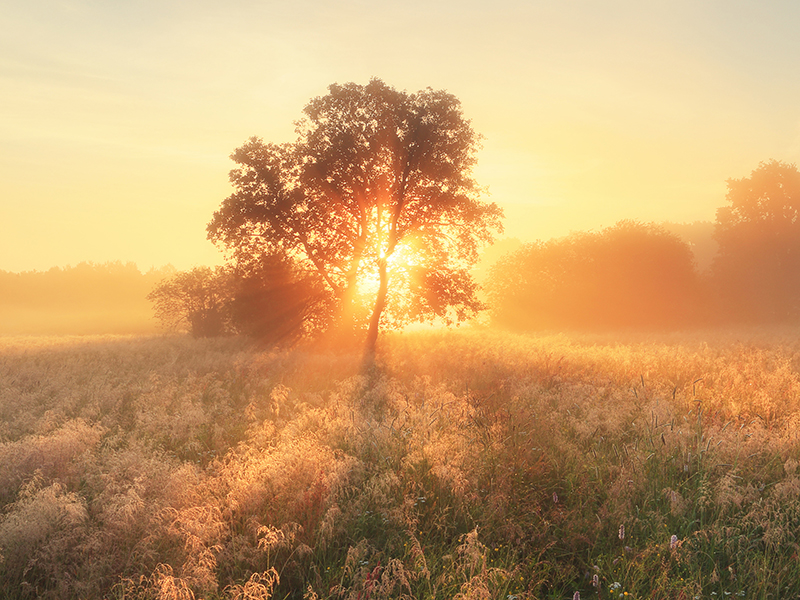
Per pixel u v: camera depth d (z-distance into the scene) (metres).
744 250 66.19
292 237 29.25
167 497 5.11
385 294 29.86
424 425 7.82
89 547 4.24
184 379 15.17
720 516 4.90
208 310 40.06
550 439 7.22
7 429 8.77
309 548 4.43
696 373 13.30
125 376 16.11
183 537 4.45
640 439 7.08
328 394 12.46
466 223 29.53
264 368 16.98
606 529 4.99
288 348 29.09
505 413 8.22
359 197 28.50
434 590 3.91
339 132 28.02
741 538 4.62
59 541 4.29
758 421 7.34
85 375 15.96
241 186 28.86
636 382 11.78
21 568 4.27
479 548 4.38
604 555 4.54
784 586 4.11
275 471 5.75
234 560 4.39
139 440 7.76
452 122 28.31
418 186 28.86
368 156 27.67
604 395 10.55
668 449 6.46
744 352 19.16
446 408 8.71
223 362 19.86
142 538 4.44
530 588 4.05
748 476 5.83
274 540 4.36
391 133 27.77
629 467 6.03
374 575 3.90
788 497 5.12
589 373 14.09
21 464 6.07
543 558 4.64
